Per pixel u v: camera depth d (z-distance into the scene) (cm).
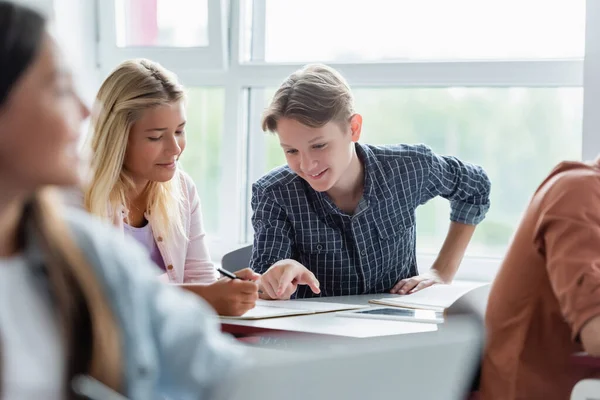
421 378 73
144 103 181
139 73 184
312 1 272
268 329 139
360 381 70
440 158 216
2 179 71
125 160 188
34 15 71
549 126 250
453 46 258
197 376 82
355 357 70
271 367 68
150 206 196
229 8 277
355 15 268
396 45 264
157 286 84
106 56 291
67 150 73
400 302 176
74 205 155
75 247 75
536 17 249
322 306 168
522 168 254
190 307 85
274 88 280
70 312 72
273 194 202
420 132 264
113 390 74
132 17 290
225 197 282
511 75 249
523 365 129
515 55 252
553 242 122
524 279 129
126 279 80
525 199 254
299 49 275
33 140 71
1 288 71
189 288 156
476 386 134
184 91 190
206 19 278
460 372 76
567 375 128
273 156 283
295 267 179
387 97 265
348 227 202
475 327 79
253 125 284
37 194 75
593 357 121
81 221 81
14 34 69
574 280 118
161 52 284
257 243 200
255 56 282
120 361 75
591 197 123
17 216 74
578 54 246
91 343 73
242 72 278
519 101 252
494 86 253
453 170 218
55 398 70
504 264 133
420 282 204
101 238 81
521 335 129
